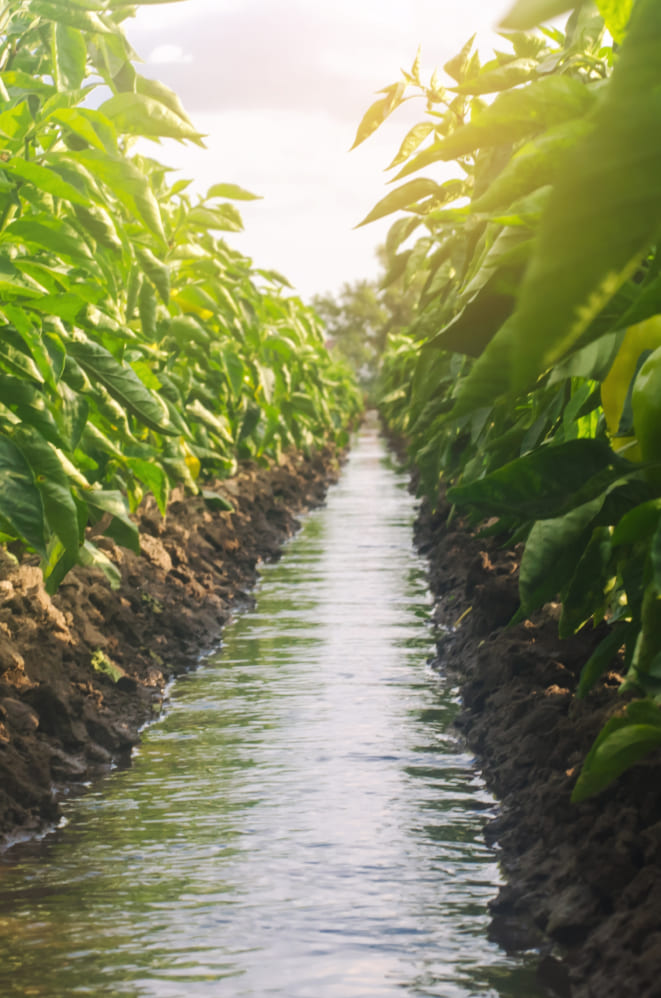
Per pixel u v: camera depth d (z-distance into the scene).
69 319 3.58
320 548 13.61
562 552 2.06
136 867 3.69
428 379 3.50
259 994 2.68
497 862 3.63
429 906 3.28
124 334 3.99
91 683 5.58
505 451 3.19
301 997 2.66
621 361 1.88
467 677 6.23
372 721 5.64
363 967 2.85
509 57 2.90
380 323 85.31
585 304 0.66
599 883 2.82
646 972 2.29
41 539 2.89
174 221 7.49
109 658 6.27
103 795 4.55
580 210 0.64
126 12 4.25
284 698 6.22
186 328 7.14
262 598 9.97
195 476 7.92
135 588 7.61
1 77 4.09
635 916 2.57
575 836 3.25
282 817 4.18
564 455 1.82
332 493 22.05
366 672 6.84
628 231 0.64
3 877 3.61
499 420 3.10
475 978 2.75
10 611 5.20
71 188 3.18
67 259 3.83
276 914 3.24
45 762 4.42
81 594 6.38
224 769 4.88
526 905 3.12
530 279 0.65
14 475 2.94
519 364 0.66
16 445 3.00
